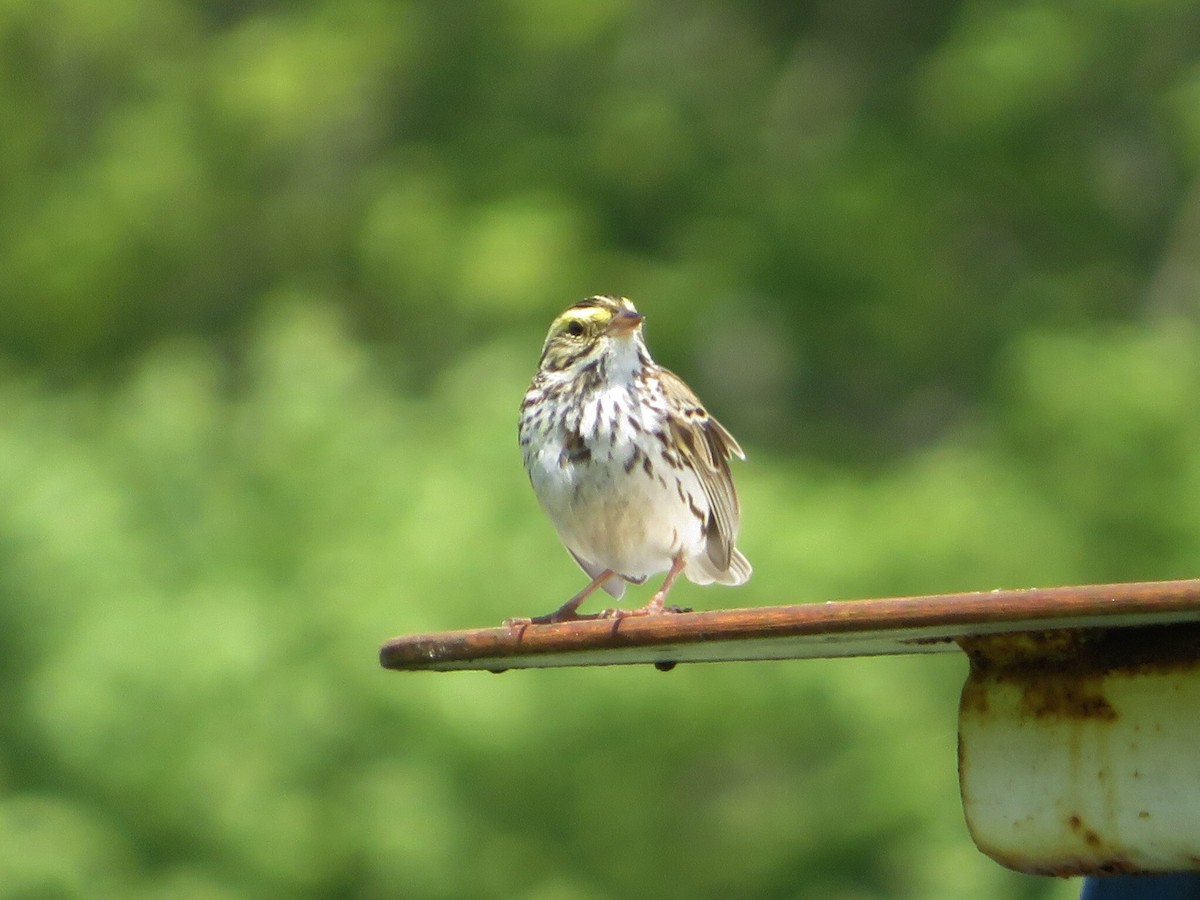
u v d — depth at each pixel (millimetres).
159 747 14867
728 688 15711
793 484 18672
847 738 16781
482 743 14844
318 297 23984
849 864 17594
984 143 24281
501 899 15188
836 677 16266
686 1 27125
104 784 15039
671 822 16625
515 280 21984
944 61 24281
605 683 15203
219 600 15406
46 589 15680
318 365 16953
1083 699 5023
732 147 25297
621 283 23422
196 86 25641
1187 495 19641
